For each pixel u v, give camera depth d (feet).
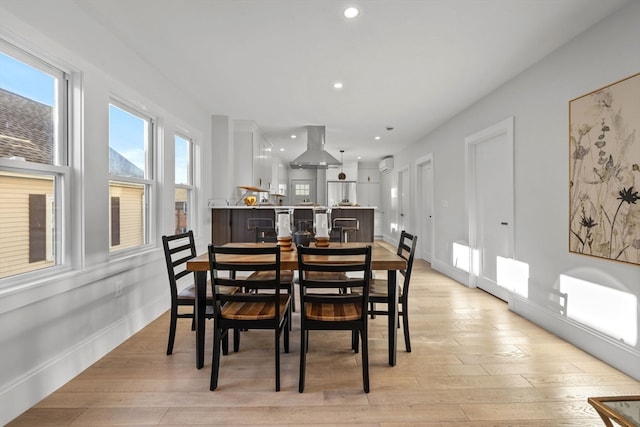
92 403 5.82
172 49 8.93
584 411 5.62
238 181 16.81
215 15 7.32
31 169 6.09
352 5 6.93
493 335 8.91
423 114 15.11
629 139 6.67
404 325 7.91
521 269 10.44
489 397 6.03
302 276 6.22
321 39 8.36
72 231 6.99
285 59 9.50
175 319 7.72
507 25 7.66
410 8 7.02
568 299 8.48
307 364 7.28
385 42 8.49
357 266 6.19
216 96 12.78
